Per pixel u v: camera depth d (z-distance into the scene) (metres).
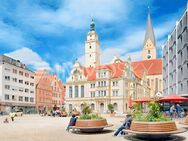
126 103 92.25
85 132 20.70
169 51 71.75
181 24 57.75
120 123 32.00
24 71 93.88
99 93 94.50
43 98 108.31
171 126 15.38
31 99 98.19
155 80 132.25
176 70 62.00
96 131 20.70
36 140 16.67
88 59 130.88
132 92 97.50
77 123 20.50
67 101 101.31
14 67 87.62
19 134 20.31
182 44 55.75
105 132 20.75
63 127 26.98
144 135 16.16
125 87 92.44
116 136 18.19
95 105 94.75
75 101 99.56
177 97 39.03
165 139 16.36
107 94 92.38
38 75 112.50
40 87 105.88
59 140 16.48
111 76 93.88
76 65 102.25
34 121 39.25
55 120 42.12
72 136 18.50
